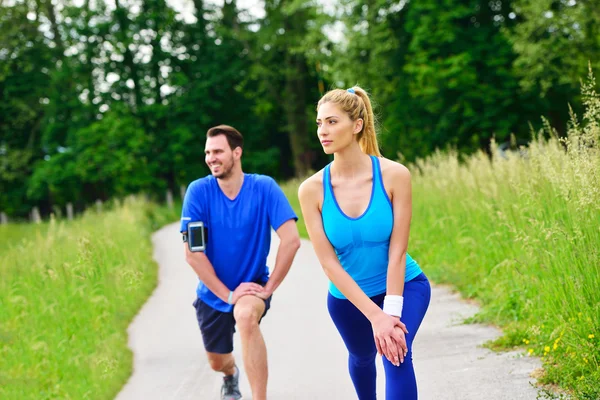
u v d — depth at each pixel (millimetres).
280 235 4754
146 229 20406
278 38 39344
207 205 4812
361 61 30562
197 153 39688
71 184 38531
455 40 26859
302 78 39938
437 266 9859
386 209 3736
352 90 3871
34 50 40531
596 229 5688
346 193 3785
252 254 4840
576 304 5594
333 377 5730
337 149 3752
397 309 3664
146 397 5777
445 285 9117
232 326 5004
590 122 5781
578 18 22016
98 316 8219
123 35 37531
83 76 38438
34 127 42469
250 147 43031
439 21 26422
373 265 3834
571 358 5039
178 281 11242
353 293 3701
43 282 9625
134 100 38781
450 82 26156
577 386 4586
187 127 39125
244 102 42000
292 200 23188
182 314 8852
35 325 8422
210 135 4785
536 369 5238
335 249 3891
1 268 10500
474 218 9938
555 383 4926
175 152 38844
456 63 25922
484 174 10250
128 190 38031
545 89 23812
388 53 29969
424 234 11523
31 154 41125
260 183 4824
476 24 27625
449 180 11898
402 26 29672
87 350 7402
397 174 3752
